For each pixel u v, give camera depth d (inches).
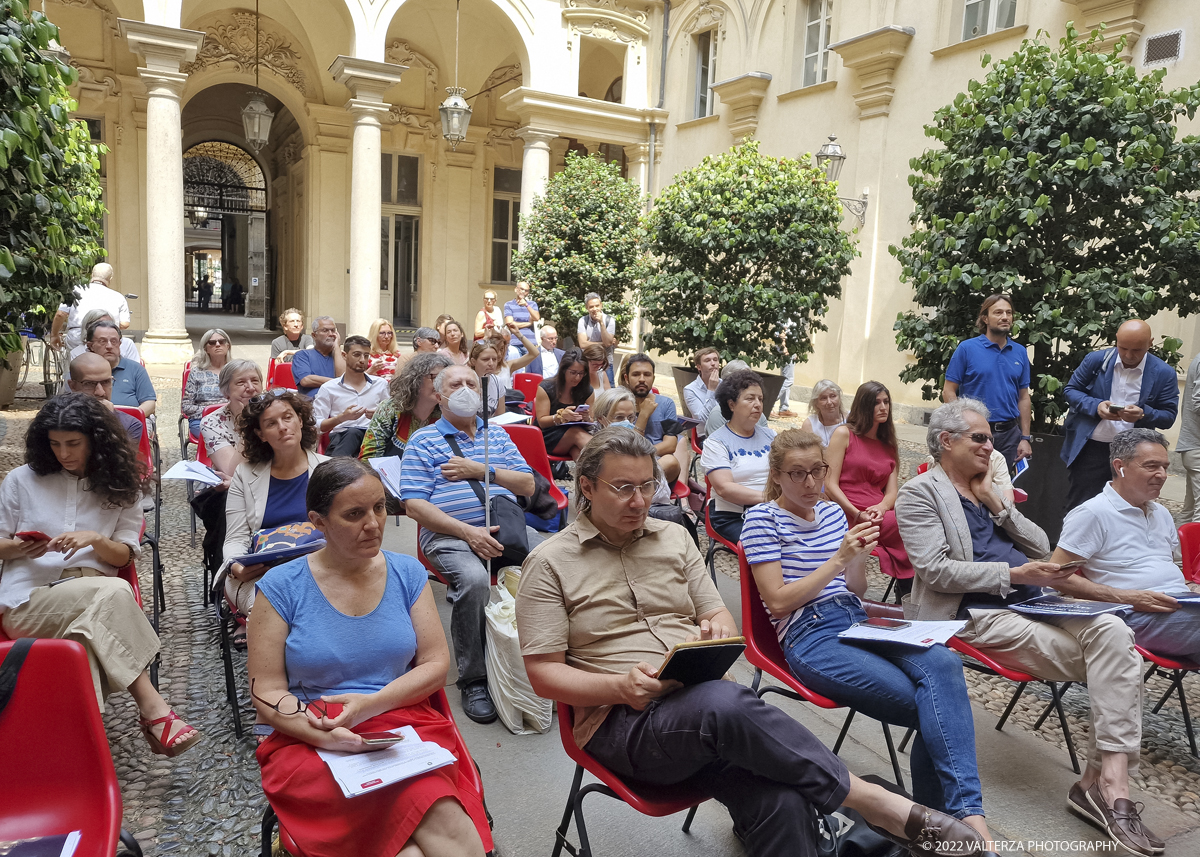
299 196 785.6
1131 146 233.9
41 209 150.9
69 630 105.4
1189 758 139.0
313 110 711.7
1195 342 345.4
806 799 88.2
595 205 522.0
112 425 123.2
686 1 619.2
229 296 1393.9
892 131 470.3
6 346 163.5
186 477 149.9
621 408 198.4
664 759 90.2
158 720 108.3
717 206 369.7
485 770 125.0
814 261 372.8
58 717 80.2
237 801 113.0
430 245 753.6
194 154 1143.0
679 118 631.8
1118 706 114.9
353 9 565.9
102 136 638.5
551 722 139.3
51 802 79.6
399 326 759.1
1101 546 139.3
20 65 133.8
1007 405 222.8
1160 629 132.8
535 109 607.2
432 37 717.9
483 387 145.5
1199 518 223.3
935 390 273.9
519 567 151.4
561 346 540.1
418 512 149.7
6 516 120.0
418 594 99.4
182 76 513.7
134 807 111.5
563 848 106.7
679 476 214.8
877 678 108.0
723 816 116.6
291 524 139.6
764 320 381.4
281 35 698.2
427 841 80.8
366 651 93.7
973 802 97.1
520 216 577.6
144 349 521.7
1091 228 250.5
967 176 252.2
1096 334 250.7
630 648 99.7
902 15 460.8
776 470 124.5
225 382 181.0
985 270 252.2
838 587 122.6
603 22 631.2
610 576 101.8
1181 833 115.7
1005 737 142.8
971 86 259.9
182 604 181.9
